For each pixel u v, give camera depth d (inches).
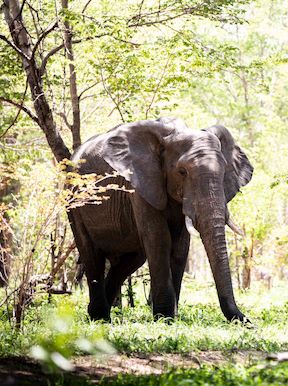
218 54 786.2
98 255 653.9
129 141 591.8
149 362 404.5
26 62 728.3
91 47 743.7
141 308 728.3
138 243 627.8
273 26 2140.7
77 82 827.4
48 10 824.9
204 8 769.6
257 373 343.6
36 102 722.2
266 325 570.6
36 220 542.0
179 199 579.2
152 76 776.9
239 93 2201.0
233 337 486.0
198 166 563.2
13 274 533.0
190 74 818.8
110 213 625.6
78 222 658.8
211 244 544.7
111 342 437.7
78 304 716.0
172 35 840.3
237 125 2167.8
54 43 874.8
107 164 623.5
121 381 333.1
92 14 831.1
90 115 960.3
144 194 578.9
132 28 816.9
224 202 558.3
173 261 604.4
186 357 422.9
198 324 559.8
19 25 727.7
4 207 543.5
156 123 597.3
